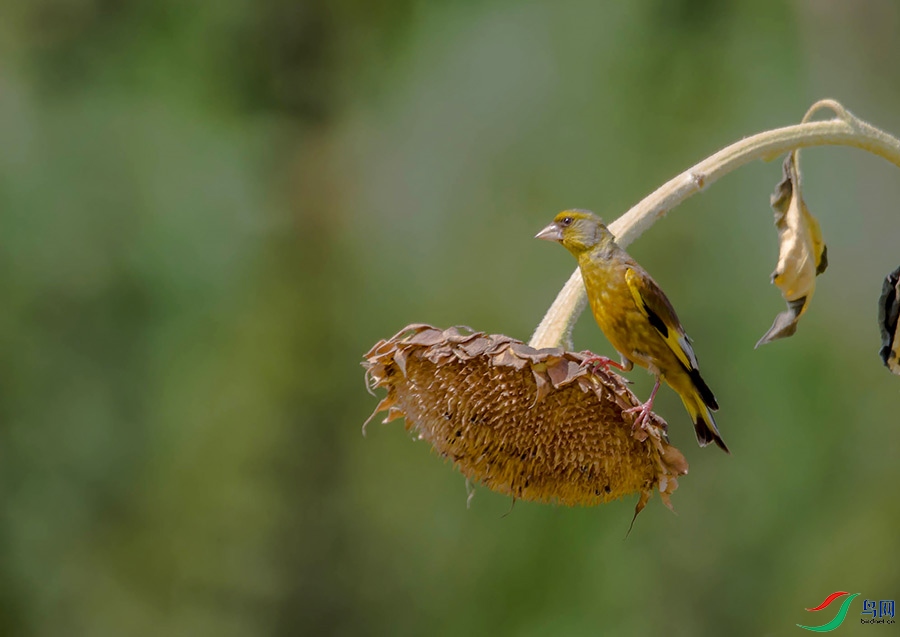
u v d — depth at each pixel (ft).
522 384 15.08
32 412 47.44
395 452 50.57
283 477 50.72
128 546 48.44
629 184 51.16
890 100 47.03
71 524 47.73
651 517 45.96
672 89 51.75
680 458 14.83
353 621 48.93
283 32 54.75
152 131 50.65
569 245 16.35
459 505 48.14
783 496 45.85
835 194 45.68
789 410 46.78
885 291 16.74
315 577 49.83
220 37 54.08
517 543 46.32
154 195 49.93
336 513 50.42
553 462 15.14
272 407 50.88
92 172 49.34
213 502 49.85
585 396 14.98
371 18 55.01
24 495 47.19
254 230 51.34
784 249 16.16
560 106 51.98
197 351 50.34
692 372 15.81
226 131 53.06
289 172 53.98
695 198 49.75
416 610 47.65
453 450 15.57
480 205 51.67
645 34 52.31
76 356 48.21
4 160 48.24
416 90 53.67
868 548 43.98
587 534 45.91
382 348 15.46
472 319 49.34
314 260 52.85
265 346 51.26
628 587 45.01
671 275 49.14
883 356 16.75
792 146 14.71
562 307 16.05
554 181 51.34
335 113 55.06
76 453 47.80
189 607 48.83
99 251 48.49
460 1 53.88
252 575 49.16
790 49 49.88
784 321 16.26
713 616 44.86
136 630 47.65
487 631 45.68
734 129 50.88
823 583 44.16
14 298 47.44
